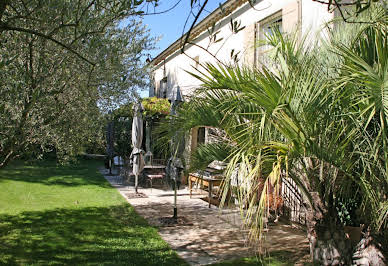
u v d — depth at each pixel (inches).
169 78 515.2
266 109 103.1
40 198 305.6
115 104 225.0
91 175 487.2
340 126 107.8
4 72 98.3
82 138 181.9
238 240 196.7
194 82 412.2
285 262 159.3
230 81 126.3
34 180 405.4
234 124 132.5
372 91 89.1
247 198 89.7
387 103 85.3
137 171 346.0
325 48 142.6
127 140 488.4
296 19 225.5
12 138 101.0
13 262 152.3
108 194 342.6
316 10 210.5
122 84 206.2
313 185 130.8
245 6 295.9
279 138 117.3
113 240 190.2
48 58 129.6
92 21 116.6
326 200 125.9
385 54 88.6
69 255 163.8
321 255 135.6
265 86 100.2
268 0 263.6
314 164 121.6
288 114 98.7
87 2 120.3
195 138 213.8
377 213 108.7
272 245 186.4
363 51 119.6
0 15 68.6
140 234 205.0
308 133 98.0
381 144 105.7
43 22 101.7
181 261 160.4
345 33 137.6
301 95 96.4
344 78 94.3
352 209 155.9
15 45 109.5
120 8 87.2
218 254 171.8
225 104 134.0
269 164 98.5
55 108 133.9
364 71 90.7
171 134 156.6
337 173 117.1
